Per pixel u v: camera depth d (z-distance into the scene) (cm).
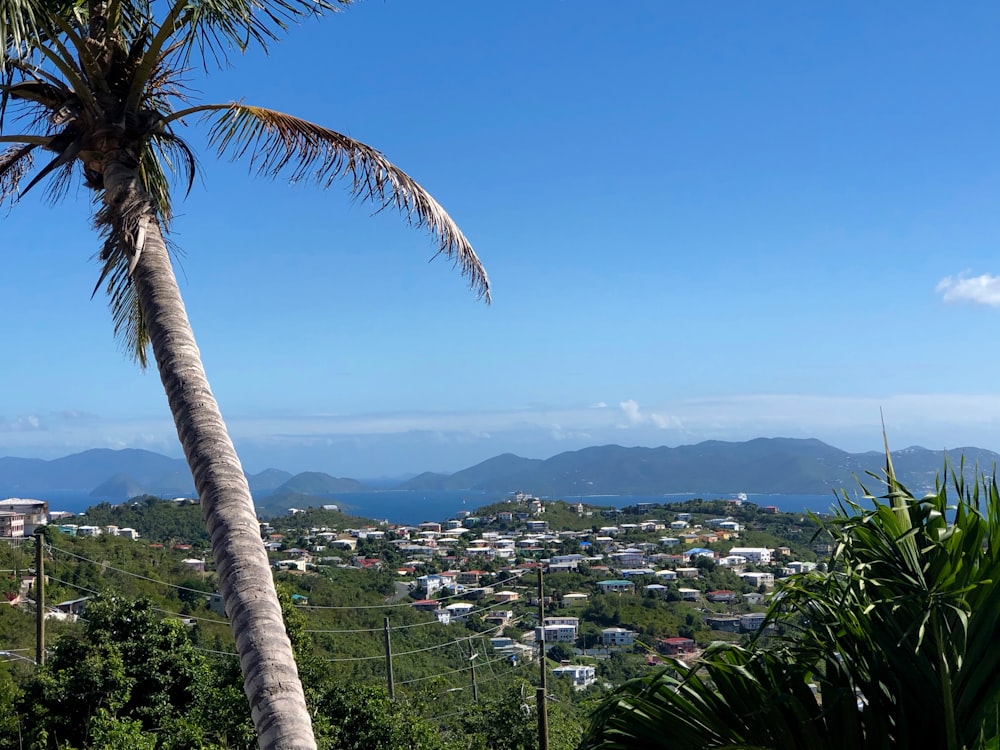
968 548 275
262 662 358
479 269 557
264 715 347
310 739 347
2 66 429
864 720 287
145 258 467
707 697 301
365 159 511
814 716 289
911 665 282
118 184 478
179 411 423
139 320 633
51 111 505
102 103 491
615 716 311
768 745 294
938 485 280
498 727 2106
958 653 272
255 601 373
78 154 489
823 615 297
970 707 270
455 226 539
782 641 302
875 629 286
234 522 392
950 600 267
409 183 518
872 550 288
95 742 1152
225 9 510
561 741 2055
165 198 634
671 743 303
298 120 511
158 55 506
